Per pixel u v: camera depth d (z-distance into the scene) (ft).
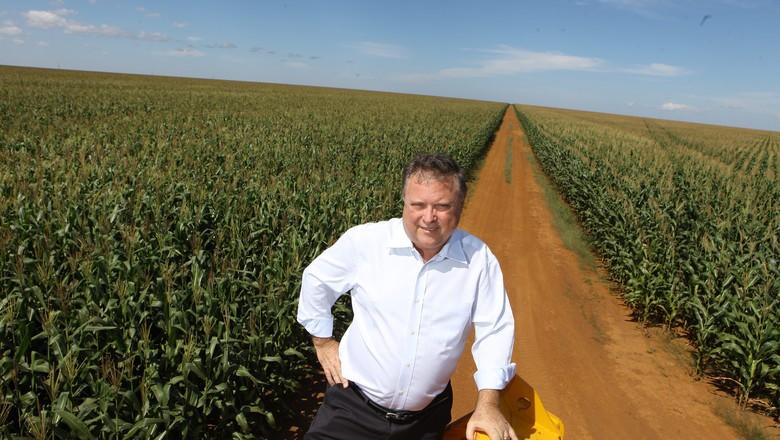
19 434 11.50
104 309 14.98
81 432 10.36
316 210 26.96
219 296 15.85
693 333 25.72
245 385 15.02
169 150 46.39
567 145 82.28
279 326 16.84
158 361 13.51
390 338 7.21
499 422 6.75
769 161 98.99
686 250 29.14
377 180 41.16
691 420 18.57
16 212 21.98
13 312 12.98
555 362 22.04
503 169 84.38
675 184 48.24
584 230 47.01
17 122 60.64
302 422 16.40
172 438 13.76
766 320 19.74
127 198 25.72
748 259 25.72
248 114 102.99
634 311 28.40
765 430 18.16
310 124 89.81
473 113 200.44
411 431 7.77
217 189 29.73
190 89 196.95
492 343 7.23
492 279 7.30
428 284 7.08
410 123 114.42
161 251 19.08
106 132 57.82
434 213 6.60
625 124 265.95
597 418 18.24
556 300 29.32
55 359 13.10
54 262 17.83
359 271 7.45
